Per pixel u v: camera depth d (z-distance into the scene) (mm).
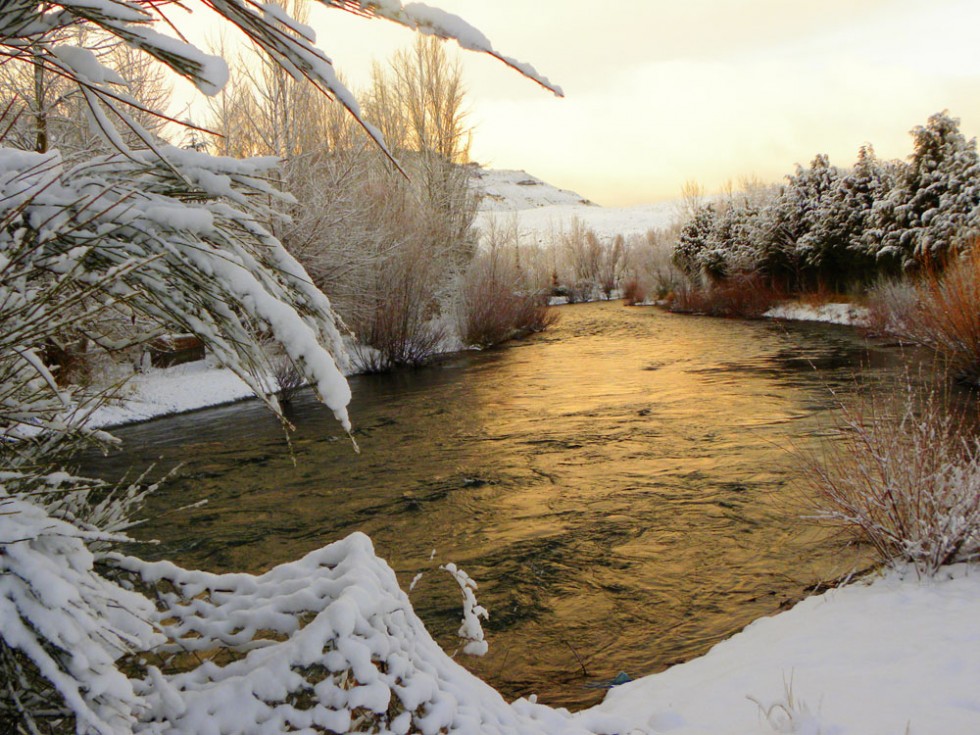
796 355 17547
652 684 4270
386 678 2123
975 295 12758
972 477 5414
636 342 22688
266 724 1983
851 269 24328
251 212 1985
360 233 19000
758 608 5391
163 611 2324
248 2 1288
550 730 2707
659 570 6250
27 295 1709
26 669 1664
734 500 7762
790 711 3412
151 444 11555
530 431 11664
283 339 1698
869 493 5707
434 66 27562
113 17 1290
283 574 2484
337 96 1334
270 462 10375
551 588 6078
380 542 7328
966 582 5004
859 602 4988
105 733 1445
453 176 28000
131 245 1706
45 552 1625
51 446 2023
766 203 32062
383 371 19641
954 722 3119
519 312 27141
